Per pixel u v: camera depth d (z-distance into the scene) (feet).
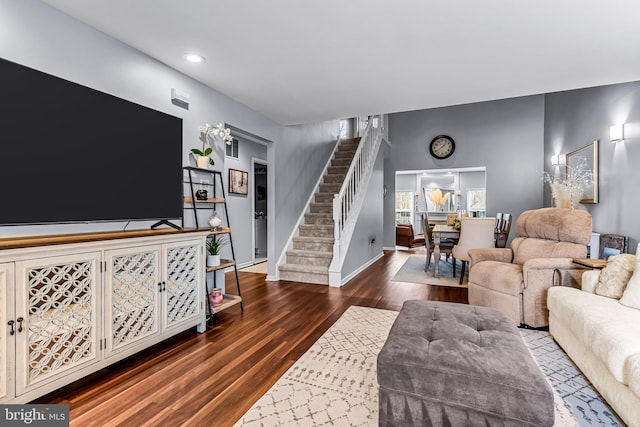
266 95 11.27
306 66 9.03
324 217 17.33
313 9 6.44
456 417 4.26
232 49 8.11
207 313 9.45
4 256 4.68
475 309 6.42
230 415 5.19
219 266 9.68
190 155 9.74
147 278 7.04
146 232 7.15
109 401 5.54
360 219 17.04
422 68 9.11
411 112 25.40
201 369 6.67
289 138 16.26
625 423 4.92
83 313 5.76
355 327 9.00
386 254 23.41
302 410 5.32
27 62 6.01
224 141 11.16
